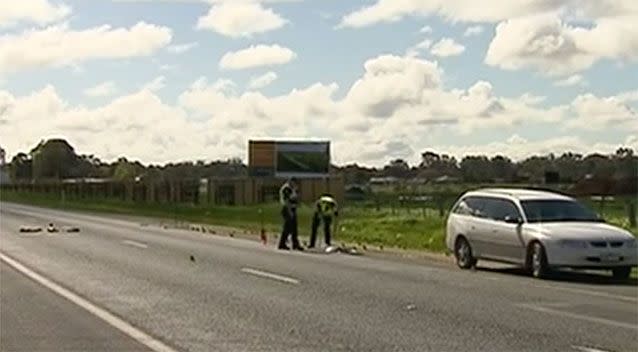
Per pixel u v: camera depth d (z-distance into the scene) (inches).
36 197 4350.4
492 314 678.5
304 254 1264.8
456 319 655.1
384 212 2277.3
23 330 618.5
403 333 597.9
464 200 1056.2
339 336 588.4
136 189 3599.9
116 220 2327.8
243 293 815.1
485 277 945.5
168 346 557.6
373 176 4045.3
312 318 665.6
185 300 768.9
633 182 2388.0
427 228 1649.9
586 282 898.1
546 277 925.2
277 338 582.6
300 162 3253.0
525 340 569.6
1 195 4795.8
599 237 912.3
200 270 1024.2
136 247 1381.6
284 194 1371.8
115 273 994.1
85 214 2711.6
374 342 565.9
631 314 676.7
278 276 957.8
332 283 890.1
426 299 766.5
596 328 613.3
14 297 792.3
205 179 3371.1
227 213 2571.4
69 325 639.1
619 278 927.7
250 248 1375.5
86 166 6166.3
